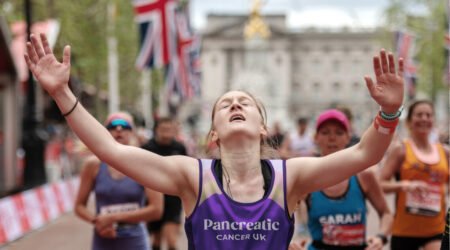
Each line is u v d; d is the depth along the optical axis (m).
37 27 16.23
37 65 2.36
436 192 4.88
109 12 22.56
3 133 12.54
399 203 4.91
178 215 6.49
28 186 13.06
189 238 2.42
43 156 13.42
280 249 2.38
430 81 38.34
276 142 2.88
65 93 2.36
